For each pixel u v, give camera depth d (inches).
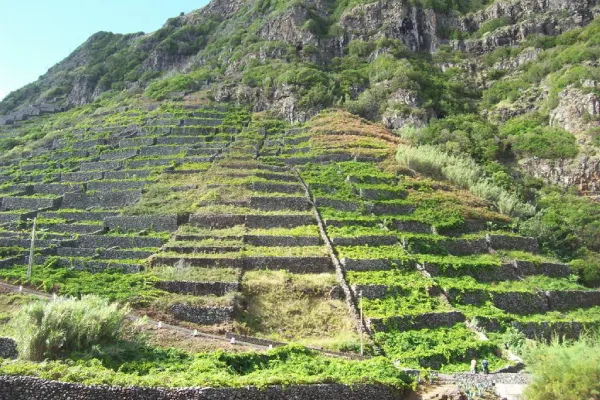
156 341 1205.7
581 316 1688.0
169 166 2578.7
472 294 1622.8
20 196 2576.3
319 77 3535.9
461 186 2484.0
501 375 1153.4
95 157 2918.3
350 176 2347.4
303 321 1441.9
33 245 1809.8
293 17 4330.7
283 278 1576.0
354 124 3063.5
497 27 4232.3
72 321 1038.4
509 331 1470.2
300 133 3019.2
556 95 3196.4
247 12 5152.6
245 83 3678.6
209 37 5196.9
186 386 899.4
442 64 4062.5
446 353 1285.7
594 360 882.8
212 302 1430.9
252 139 2938.0
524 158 2906.0
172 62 4953.3
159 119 3270.2
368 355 1251.8
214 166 2534.5
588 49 3430.1
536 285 1801.2
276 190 2224.4
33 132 3848.4
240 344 1267.2
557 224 2245.3
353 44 4133.9
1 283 1588.3
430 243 1900.8
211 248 1738.4
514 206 2326.5
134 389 888.9
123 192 2363.4
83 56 6003.9
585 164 2706.7
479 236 2047.2
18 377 899.4
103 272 1673.2
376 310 1443.2
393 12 4328.3
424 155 2571.4
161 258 1684.3
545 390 894.4
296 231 1861.5
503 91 3636.8
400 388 1003.9
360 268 1643.7
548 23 4050.2
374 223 1988.2
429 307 1494.8
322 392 952.3
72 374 909.8
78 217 2258.9
